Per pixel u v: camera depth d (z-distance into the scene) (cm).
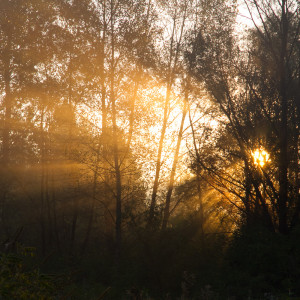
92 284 1393
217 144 1698
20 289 501
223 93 1705
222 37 1716
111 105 1973
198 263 1338
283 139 1587
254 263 1297
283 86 1612
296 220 1571
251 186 1666
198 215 1750
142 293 1105
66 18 1992
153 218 1706
